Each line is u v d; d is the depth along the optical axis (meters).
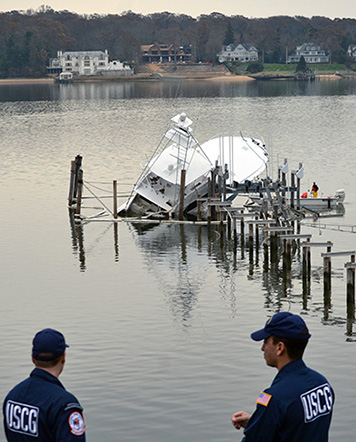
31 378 8.86
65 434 8.52
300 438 8.50
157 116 146.50
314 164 80.56
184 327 31.81
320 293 36.62
